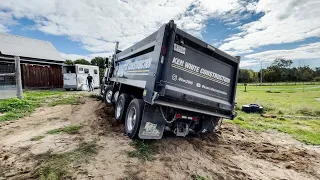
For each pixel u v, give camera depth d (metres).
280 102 17.77
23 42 24.77
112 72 9.37
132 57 6.43
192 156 4.27
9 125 5.90
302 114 12.45
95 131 5.39
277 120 9.98
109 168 3.35
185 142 5.02
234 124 8.48
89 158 3.65
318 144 6.28
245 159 4.57
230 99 5.45
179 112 4.74
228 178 3.52
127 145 4.41
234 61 5.33
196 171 3.61
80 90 18.84
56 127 5.72
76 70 18.25
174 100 4.29
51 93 15.00
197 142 5.22
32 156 3.68
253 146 5.61
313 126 8.88
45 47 26.58
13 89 10.89
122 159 3.73
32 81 19.11
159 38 4.21
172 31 4.05
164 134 5.40
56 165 3.32
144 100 4.26
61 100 10.75
